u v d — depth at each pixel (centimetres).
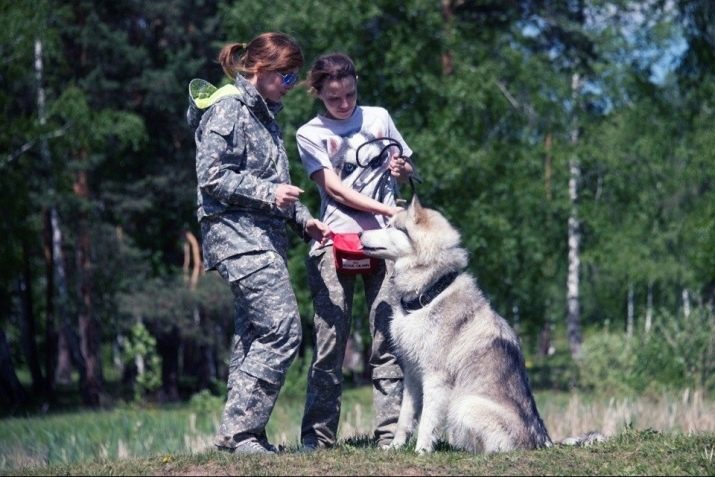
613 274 3100
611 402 1070
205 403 1781
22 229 1861
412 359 538
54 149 1952
